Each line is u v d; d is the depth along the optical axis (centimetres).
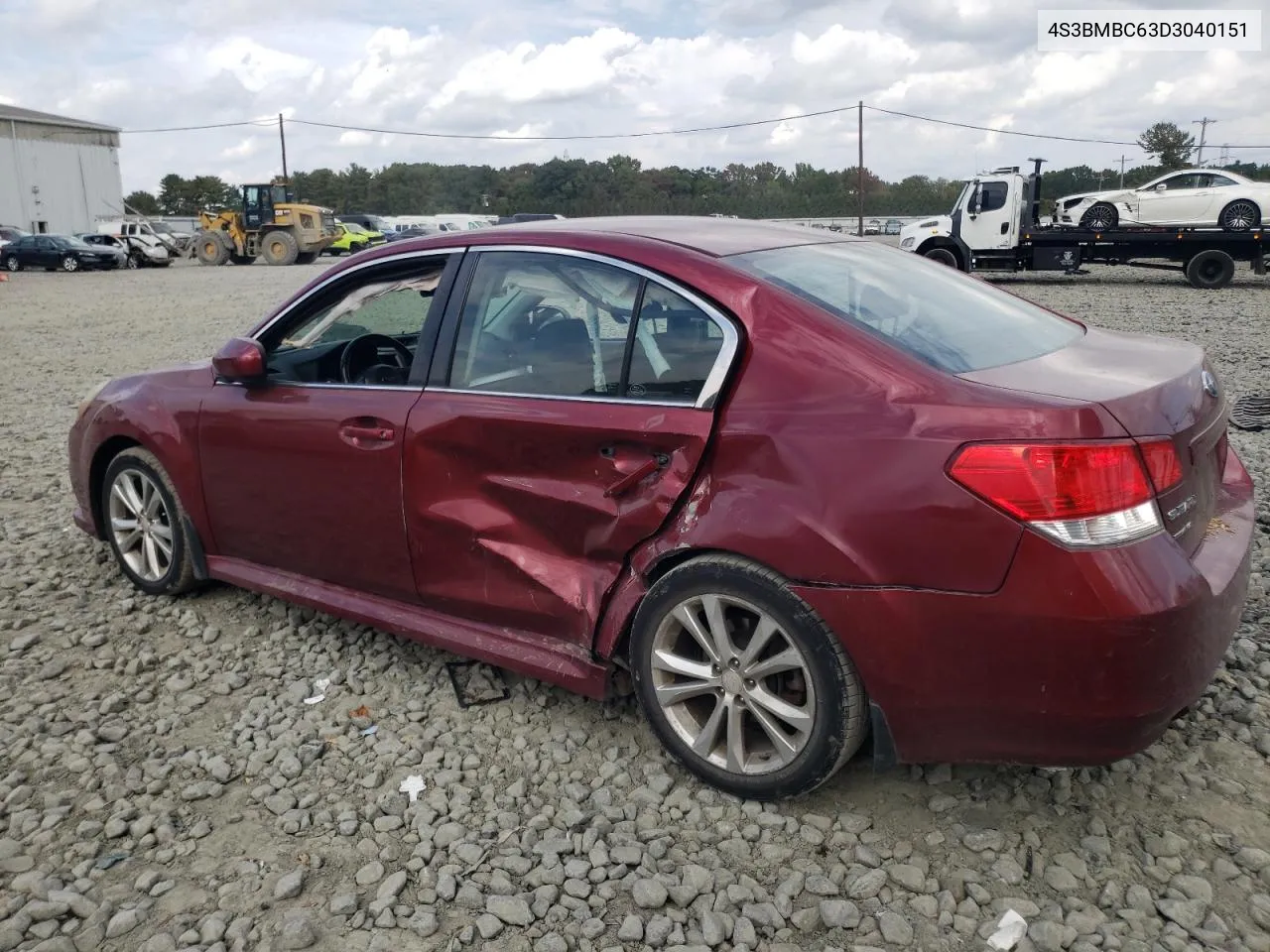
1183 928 234
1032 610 236
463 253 347
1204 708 326
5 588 472
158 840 285
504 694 358
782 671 274
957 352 278
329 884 265
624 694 353
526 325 325
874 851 265
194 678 381
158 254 3869
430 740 331
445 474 334
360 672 379
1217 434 286
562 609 316
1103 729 239
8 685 378
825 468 258
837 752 267
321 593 385
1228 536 282
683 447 282
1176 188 2192
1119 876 253
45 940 247
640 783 304
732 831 278
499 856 272
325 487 366
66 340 1512
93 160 7244
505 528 325
